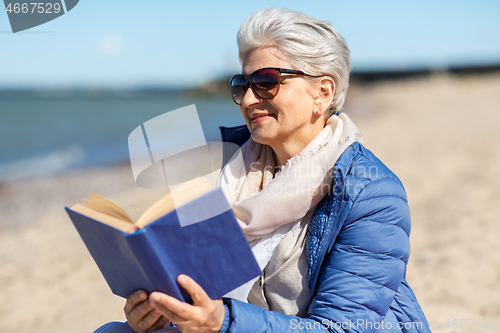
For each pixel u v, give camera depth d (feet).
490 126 43.55
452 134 40.70
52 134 76.48
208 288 3.35
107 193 25.70
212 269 3.30
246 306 3.48
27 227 19.80
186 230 3.12
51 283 13.20
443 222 15.21
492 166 23.81
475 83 179.22
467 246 12.78
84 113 147.84
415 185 21.61
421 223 15.46
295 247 4.14
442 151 31.32
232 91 4.75
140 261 3.05
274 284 4.22
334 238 3.92
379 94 163.73
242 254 3.32
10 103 236.02
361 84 227.40
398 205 3.93
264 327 3.43
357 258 3.78
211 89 220.84
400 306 4.19
